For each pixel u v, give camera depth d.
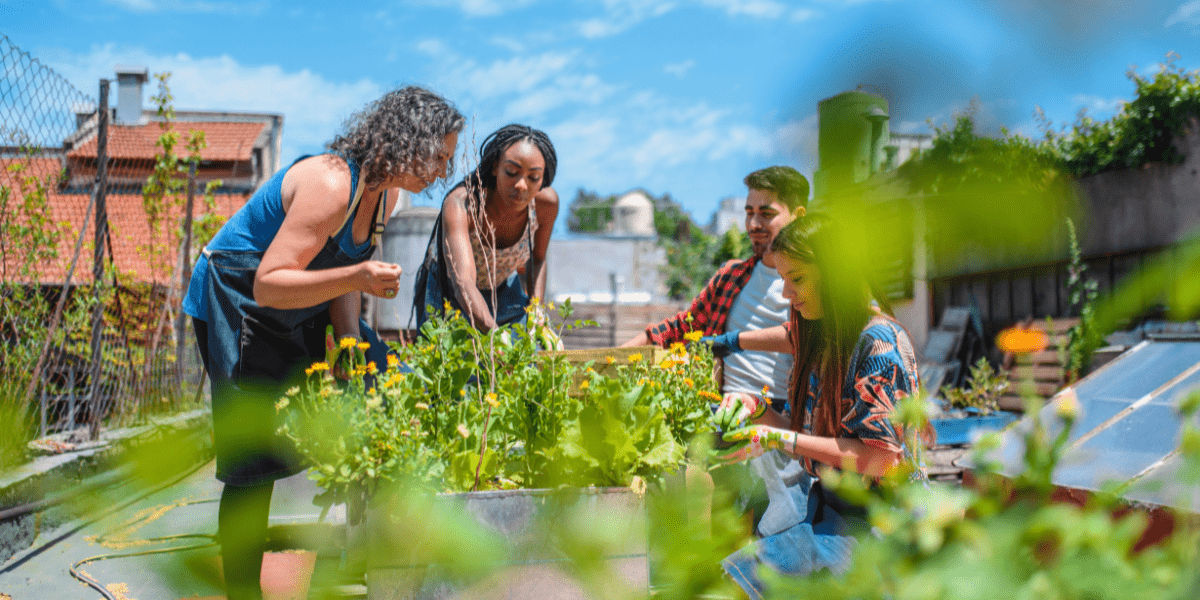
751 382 3.43
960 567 0.66
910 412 0.85
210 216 9.33
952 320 10.41
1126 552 0.67
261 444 2.53
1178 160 7.53
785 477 2.83
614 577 2.03
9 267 4.79
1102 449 2.61
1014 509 0.70
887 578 0.71
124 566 3.36
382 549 1.99
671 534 2.11
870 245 1.96
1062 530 0.66
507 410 2.22
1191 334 3.32
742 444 2.44
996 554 0.66
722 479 2.90
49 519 4.02
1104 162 8.03
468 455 2.12
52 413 5.66
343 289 2.30
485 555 1.98
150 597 2.94
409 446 2.01
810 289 2.44
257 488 2.58
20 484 3.87
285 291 2.32
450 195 3.40
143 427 6.11
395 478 1.98
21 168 4.74
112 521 4.21
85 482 4.62
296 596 2.71
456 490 2.12
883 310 2.42
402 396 2.19
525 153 3.24
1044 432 0.75
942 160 7.29
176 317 7.80
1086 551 0.66
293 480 3.77
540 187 3.35
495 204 3.44
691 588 2.18
